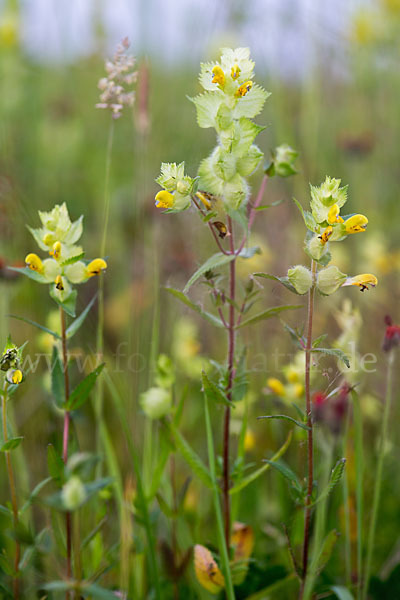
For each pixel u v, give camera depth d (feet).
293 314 3.16
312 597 2.50
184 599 2.61
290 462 2.89
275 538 2.76
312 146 3.81
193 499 2.83
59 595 2.47
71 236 2.30
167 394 2.53
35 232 2.31
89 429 2.97
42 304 3.18
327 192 2.21
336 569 2.74
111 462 2.58
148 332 3.25
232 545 2.50
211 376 2.86
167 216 3.59
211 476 2.40
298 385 2.64
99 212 4.16
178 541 2.68
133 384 2.93
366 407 2.99
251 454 2.95
